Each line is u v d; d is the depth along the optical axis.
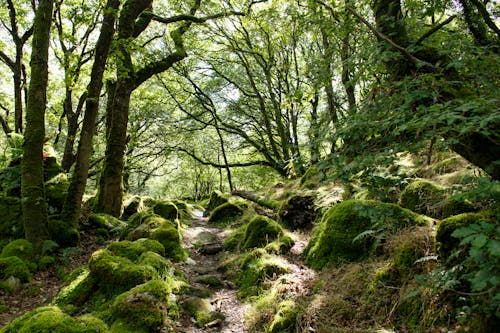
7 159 11.01
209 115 22.45
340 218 5.62
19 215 7.56
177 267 6.25
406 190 5.68
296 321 4.01
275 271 5.43
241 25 17.41
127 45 7.71
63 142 20.48
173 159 28.28
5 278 5.64
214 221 10.65
